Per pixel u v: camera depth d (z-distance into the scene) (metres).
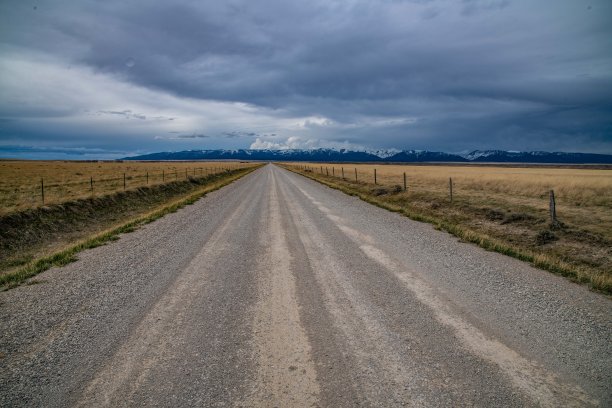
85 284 6.57
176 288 6.34
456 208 16.81
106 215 17.41
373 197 23.03
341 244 9.64
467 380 3.55
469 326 4.73
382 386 3.47
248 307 5.48
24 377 3.69
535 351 4.09
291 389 3.44
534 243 10.61
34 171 48.06
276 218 14.15
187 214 15.48
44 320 5.05
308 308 5.41
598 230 11.26
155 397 3.34
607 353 4.04
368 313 5.19
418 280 6.62
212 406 3.20
